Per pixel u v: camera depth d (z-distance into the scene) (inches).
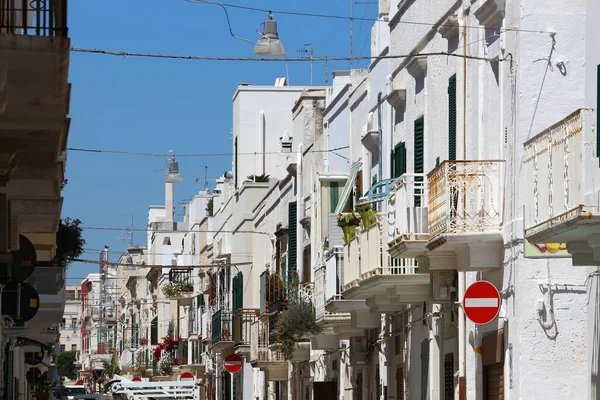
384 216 1283.2
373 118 1604.3
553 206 808.9
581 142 757.9
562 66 995.3
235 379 3034.0
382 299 1365.7
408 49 1402.6
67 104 694.5
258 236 2795.3
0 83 636.1
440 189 1059.9
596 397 888.9
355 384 1745.8
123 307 5964.6
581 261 824.9
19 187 859.4
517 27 1005.2
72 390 4183.1
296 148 2253.9
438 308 1254.3
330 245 1729.8
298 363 2284.7
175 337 4343.0
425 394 1304.1
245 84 3014.3
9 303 1168.8
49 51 622.2
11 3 646.5
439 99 1257.4
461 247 1061.8
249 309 2753.4
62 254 1791.3
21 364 2042.3
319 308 1739.7
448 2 1229.1
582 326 983.6
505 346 1024.2
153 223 4950.8
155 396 3267.7
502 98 1043.9
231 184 3221.0
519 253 987.9
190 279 4025.6
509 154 1017.5
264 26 1186.0
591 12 871.7
